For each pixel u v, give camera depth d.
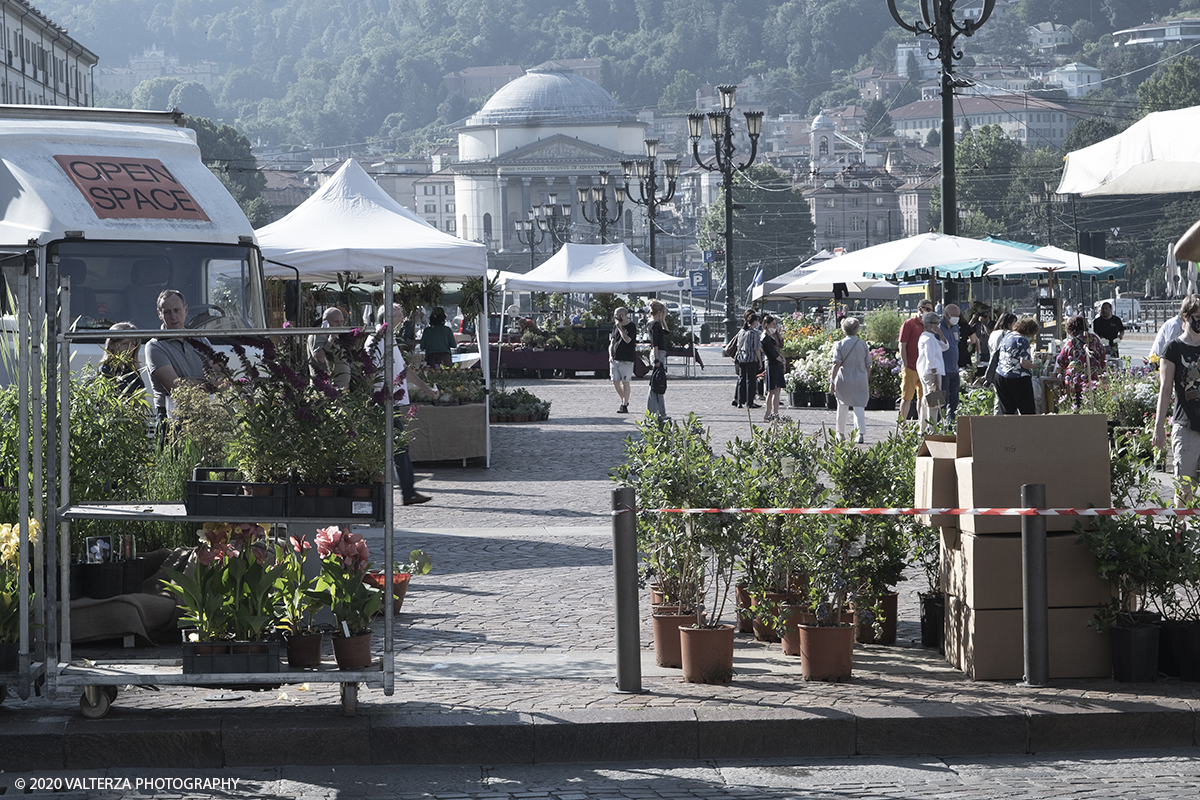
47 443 6.57
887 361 27.84
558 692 6.93
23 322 6.48
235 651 6.45
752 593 7.95
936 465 7.44
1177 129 7.65
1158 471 15.25
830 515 7.63
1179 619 7.26
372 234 17.77
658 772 6.13
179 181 13.70
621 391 27.98
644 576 8.10
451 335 23.14
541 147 189.50
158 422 8.05
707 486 7.79
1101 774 6.05
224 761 6.24
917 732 6.40
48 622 6.39
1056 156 166.88
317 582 7.00
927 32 21.83
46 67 94.25
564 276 41.28
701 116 41.19
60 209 12.84
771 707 6.58
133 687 7.13
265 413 6.71
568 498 15.27
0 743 6.14
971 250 21.34
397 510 14.33
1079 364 18.98
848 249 185.50
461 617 8.89
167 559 7.40
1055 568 7.17
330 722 6.34
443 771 6.17
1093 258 28.73
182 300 10.73
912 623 8.84
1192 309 10.79
